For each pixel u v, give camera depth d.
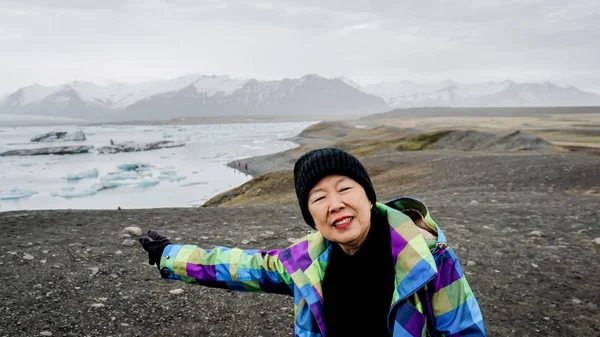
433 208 11.94
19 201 48.91
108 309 4.81
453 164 25.17
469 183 19.42
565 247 7.65
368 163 31.83
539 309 5.14
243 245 7.68
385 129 114.81
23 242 7.64
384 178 25.84
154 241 2.25
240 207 13.68
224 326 4.55
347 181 1.70
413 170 26.39
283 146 118.38
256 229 9.12
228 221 10.53
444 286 1.67
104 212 11.74
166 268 2.17
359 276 1.82
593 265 6.69
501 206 12.14
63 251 7.01
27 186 61.62
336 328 1.81
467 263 6.72
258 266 2.08
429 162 28.02
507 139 44.53
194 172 69.31
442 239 1.75
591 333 4.55
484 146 45.88
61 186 60.84
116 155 108.81
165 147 126.56
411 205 2.00
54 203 46.69
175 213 11.88
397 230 1.73
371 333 1.76
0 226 9.34
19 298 5.02
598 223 9.37
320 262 1.93
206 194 49.44
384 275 1.77
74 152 120.19
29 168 86.12
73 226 9.47
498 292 5.63
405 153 36.00
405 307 1.63
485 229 9.09
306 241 2.04
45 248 7.19
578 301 5.36
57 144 165.12
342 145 80.69
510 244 7.85
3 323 4.36
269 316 4.82
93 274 5.89
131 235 8.30
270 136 176.25
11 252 6.87
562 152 36.00
